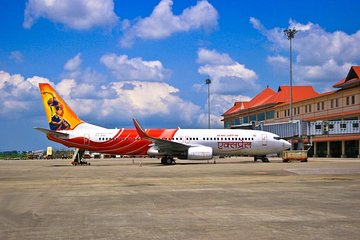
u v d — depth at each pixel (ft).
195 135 164.35
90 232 34.71
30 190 69.51
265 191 64.85
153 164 171.01
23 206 50.44
